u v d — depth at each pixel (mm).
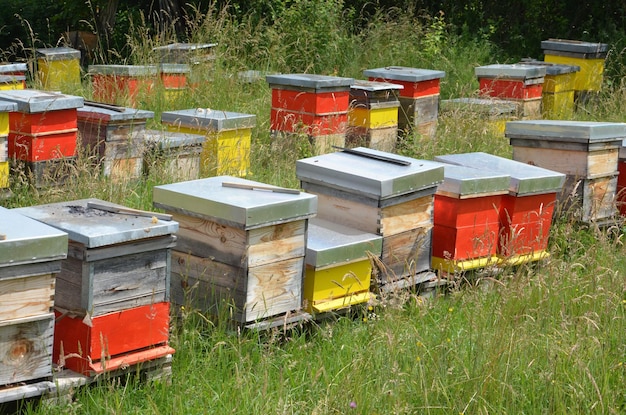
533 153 6430
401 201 4730
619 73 13391
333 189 4852
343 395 3592
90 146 6121
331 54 12594
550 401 3830
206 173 6770
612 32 15039
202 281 4223
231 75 9867
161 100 8938
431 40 13227
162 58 10430
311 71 12406
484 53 13727
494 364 3869
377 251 4602
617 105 11531
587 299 4758
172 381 3836
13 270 3207
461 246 5148
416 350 4102
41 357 3375
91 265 3459
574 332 4383
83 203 3996
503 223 5449
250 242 4020
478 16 15773
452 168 5379
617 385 4008
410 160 5074
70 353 3598
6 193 5465
